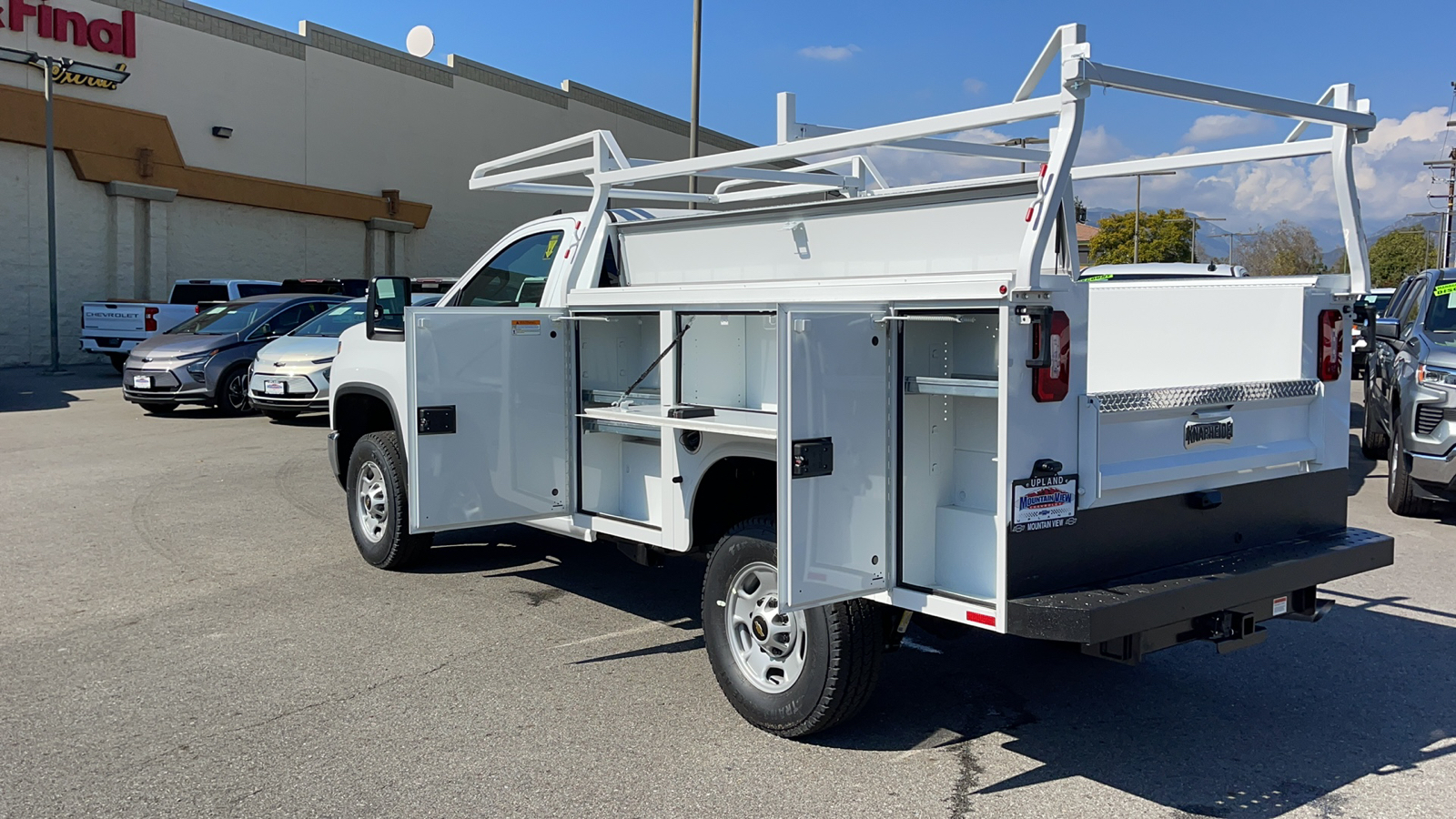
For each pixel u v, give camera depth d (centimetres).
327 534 790
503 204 3553
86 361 2550
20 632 561
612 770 393
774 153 440
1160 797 372
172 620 582
